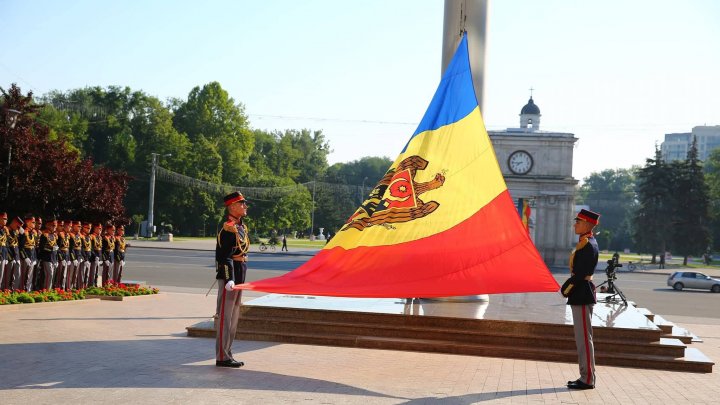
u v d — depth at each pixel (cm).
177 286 2931
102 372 1041
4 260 1989
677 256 12888
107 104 10994
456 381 1100
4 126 2336
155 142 9531
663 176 8444
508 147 6519
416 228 1463
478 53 1878
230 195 1165
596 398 1014
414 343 1377
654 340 1380
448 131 1539
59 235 2162
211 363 1163
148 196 9475
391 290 1375
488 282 1440
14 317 1656
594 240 1122
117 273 2509
